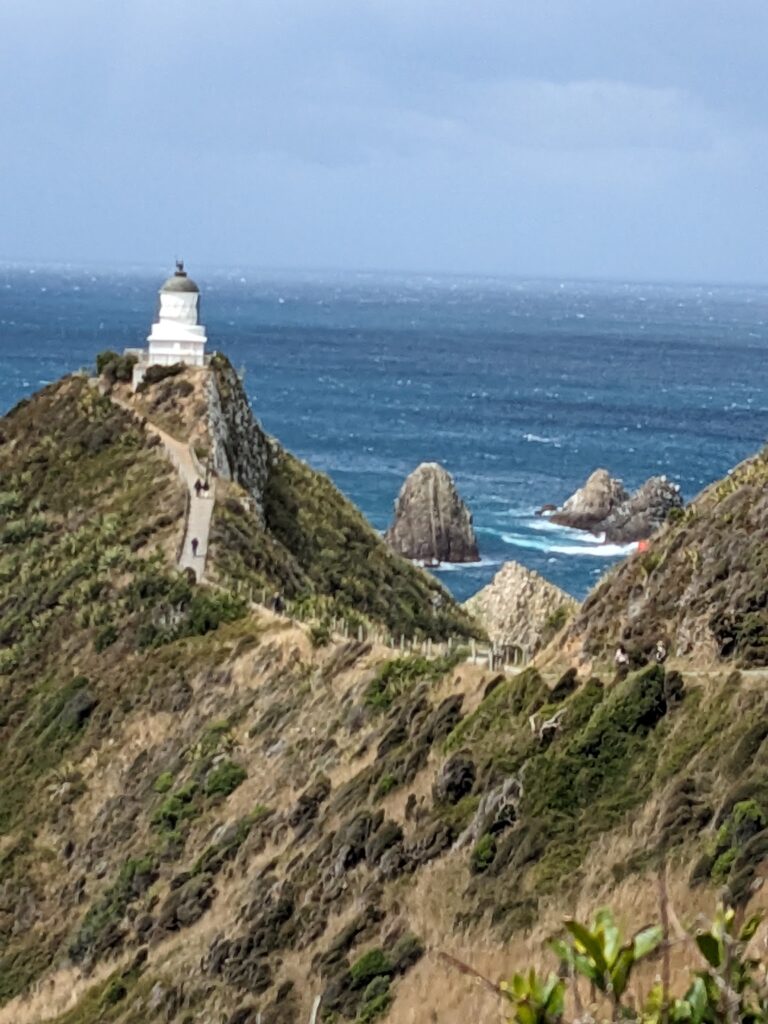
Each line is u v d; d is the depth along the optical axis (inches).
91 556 6028.5
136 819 4586.6
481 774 3457.2
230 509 6269.7
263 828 4028.1
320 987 3137.3
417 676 4303.6
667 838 2861.7
